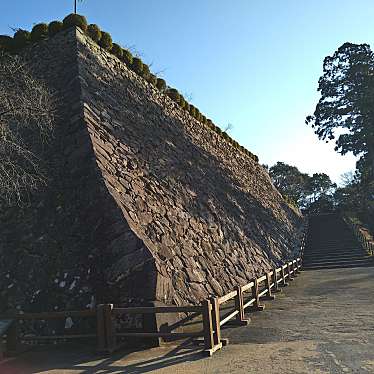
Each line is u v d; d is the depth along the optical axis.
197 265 10.98
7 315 7.46
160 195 11.98
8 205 10.48
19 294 8.48
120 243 8.43
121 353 6.86
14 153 11.05
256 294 10.72
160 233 10.10
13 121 11.72
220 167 21.91
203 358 6.28
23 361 6.70
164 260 9.26
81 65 13.30
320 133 36.88
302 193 71.06
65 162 10.54
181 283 9.37
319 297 12.23
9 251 9.32
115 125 12.70
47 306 8.18
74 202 9.62
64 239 9.09
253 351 6.53
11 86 10.81
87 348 7.39
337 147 35.72
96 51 15.33
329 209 64.75
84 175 9.91
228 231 15.51
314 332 7.68
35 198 10.24
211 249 12.81
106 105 13.13
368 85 32.62
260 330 8.14
